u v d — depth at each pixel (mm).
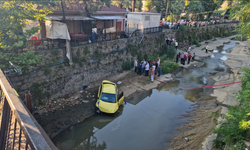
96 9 15984
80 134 10094
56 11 14930
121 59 18906
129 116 12047
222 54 28281
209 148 8297
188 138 9711
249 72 8523
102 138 9891
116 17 19891
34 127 1521
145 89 16016
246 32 7898
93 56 15914
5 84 2355
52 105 12336
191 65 22891
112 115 11719
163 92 15633
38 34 14852
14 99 1954
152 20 25438
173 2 36875
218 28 43188
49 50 12656
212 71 20891
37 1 10148
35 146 1299
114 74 18203
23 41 10547
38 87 12156
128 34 22047
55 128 10297
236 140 6977
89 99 13664
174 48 24891
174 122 11484
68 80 14078
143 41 22000
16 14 9492
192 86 16875
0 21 9281
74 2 14984
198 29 36031
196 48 31203
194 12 40500
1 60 9961
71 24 16938
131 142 9633
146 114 12320
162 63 22359
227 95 13695
